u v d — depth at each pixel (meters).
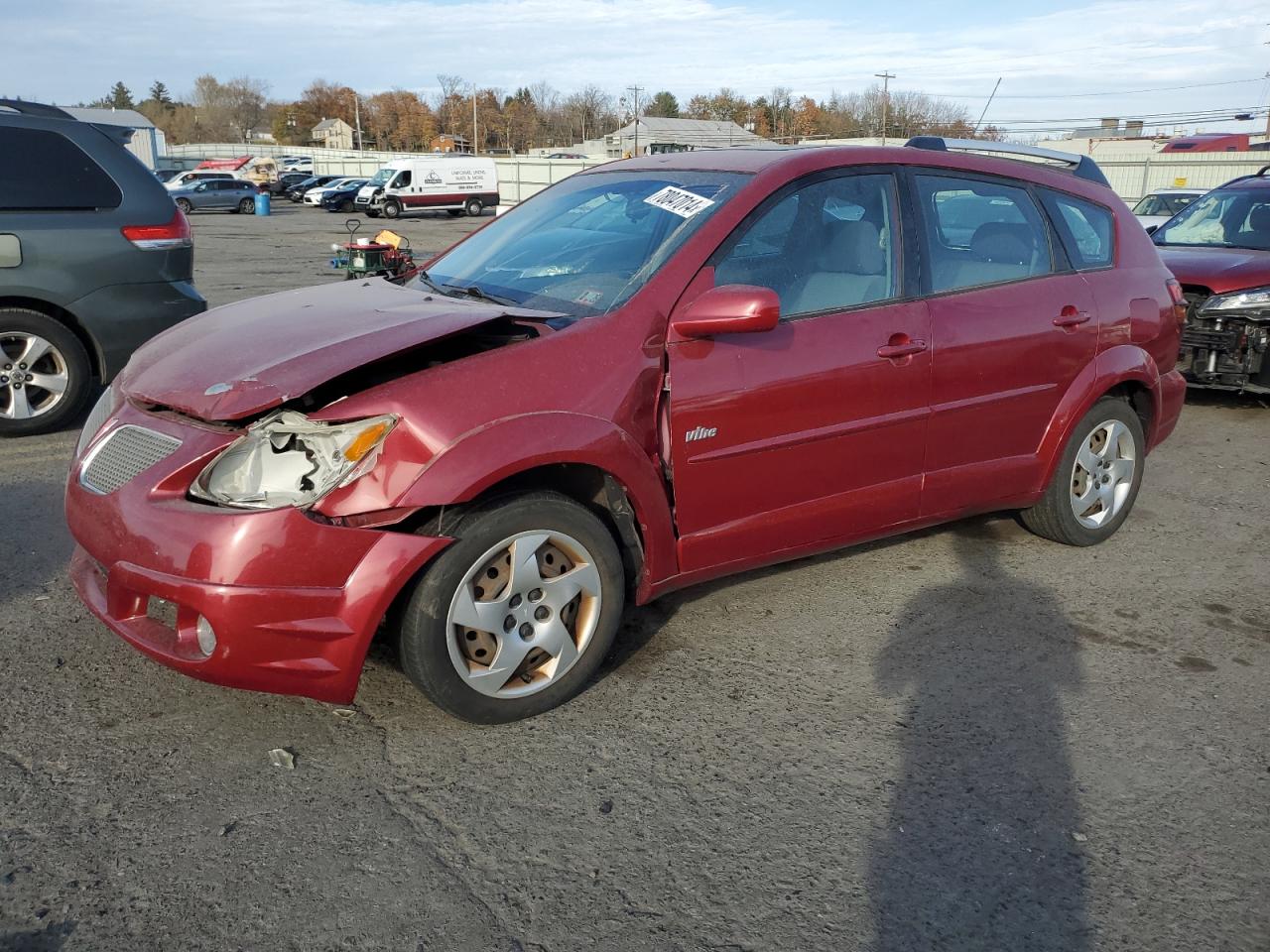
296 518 2.76
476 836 2.67
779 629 3.95
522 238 4.11
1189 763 3.12
